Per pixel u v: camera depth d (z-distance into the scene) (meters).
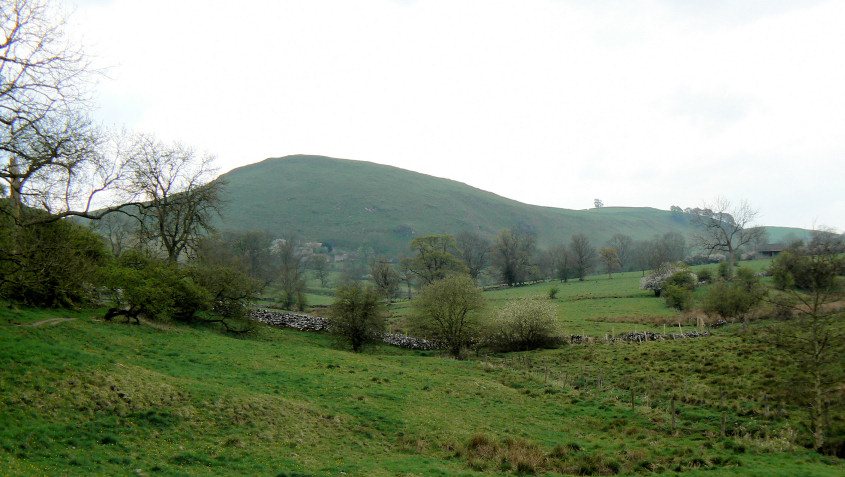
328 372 33.25
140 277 37.69
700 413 28.02
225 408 21.47
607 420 28.17
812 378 25.06
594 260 165.38
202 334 40.16
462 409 28.92
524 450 21.75
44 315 31.08
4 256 22.16
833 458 20.58
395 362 43.56
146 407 19.52
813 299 25.67
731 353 40.75
